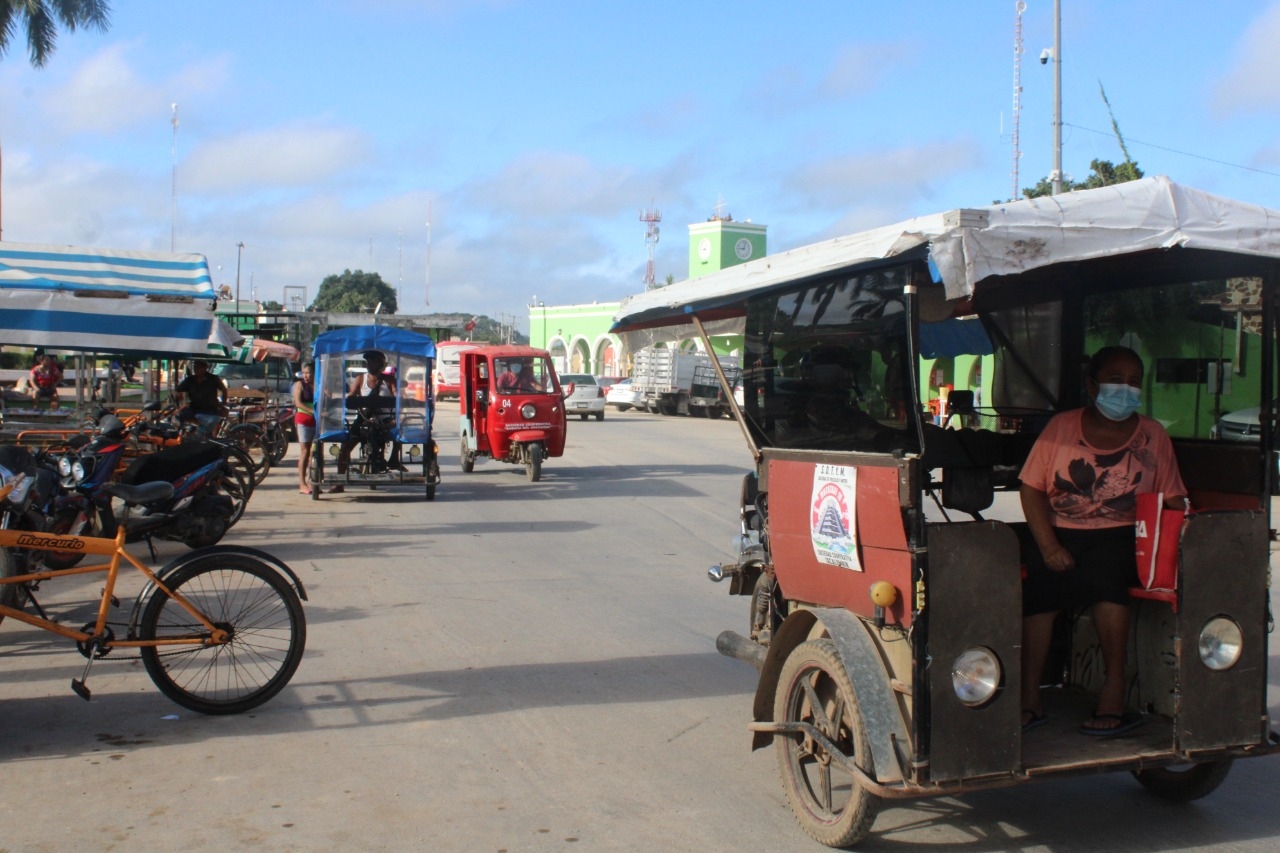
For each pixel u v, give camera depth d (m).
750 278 5.12
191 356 13.60
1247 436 4.70
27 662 6.72
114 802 4.66
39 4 16.45
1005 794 4.95
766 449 5.02
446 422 32.88
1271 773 5.29
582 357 58.28
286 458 20.92
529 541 11.60
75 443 10.63
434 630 7.66
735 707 6.09
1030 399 5.45
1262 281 4.61
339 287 74.00
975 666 3.94
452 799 4.76
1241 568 4.20
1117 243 3.98
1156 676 4.53
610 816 4.61
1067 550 4.43
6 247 11.71
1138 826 4.60
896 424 4.09
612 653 7.14
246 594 6.18
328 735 5.55
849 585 4.36
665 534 12.20
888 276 4.17
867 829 4.20
